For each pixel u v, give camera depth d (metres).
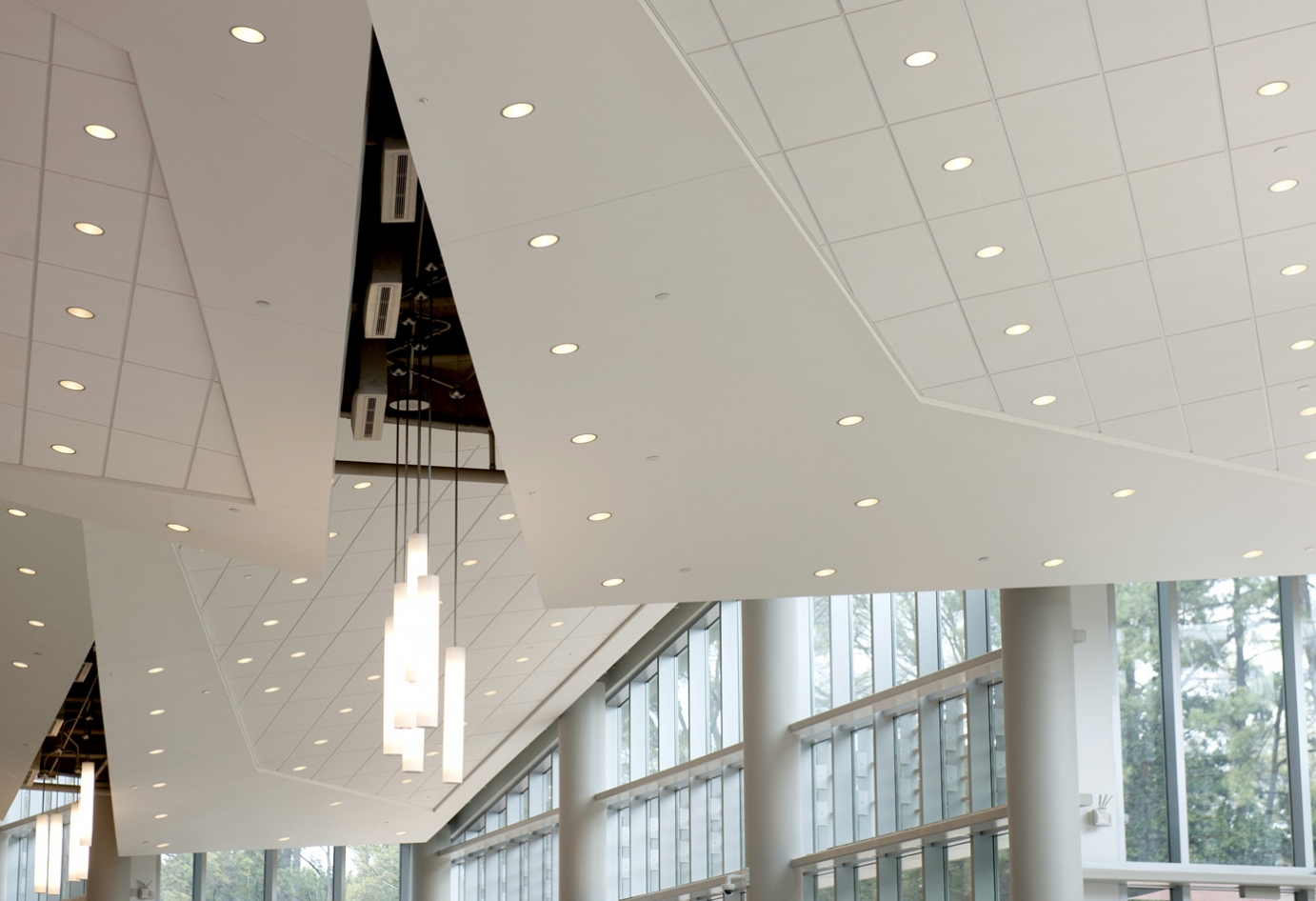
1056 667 13.37
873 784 18.11
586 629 20.61
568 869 24.48
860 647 19.17
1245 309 7.93
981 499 10.20
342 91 5.56
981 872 15.80
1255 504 10.36
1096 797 14.15
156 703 18.52
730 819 21.89
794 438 9.09
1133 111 6.29
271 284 7.17
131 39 5.36
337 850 33.00
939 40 5.72
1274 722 13.61
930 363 8.23
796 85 5.89
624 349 7.80
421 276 9.78
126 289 7.38
